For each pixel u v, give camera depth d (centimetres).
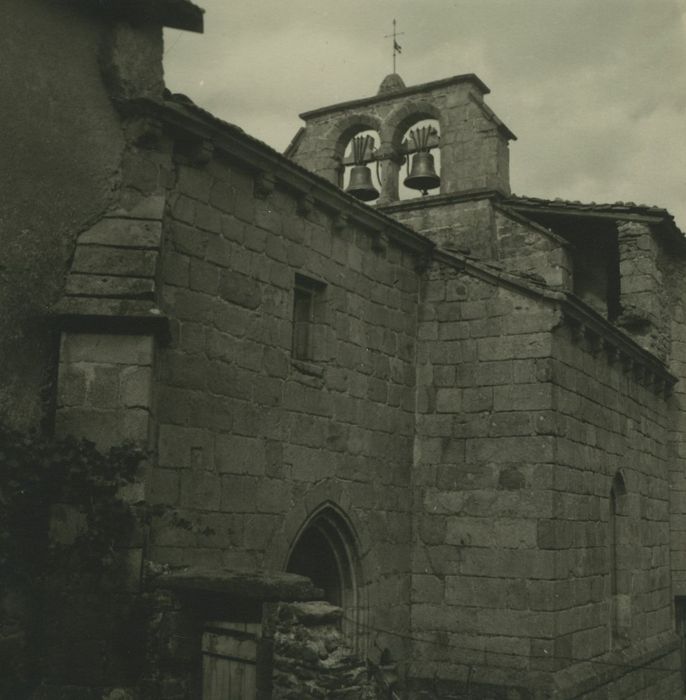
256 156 1030
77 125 870
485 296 1322
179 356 927
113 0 902
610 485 1470
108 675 777
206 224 977
